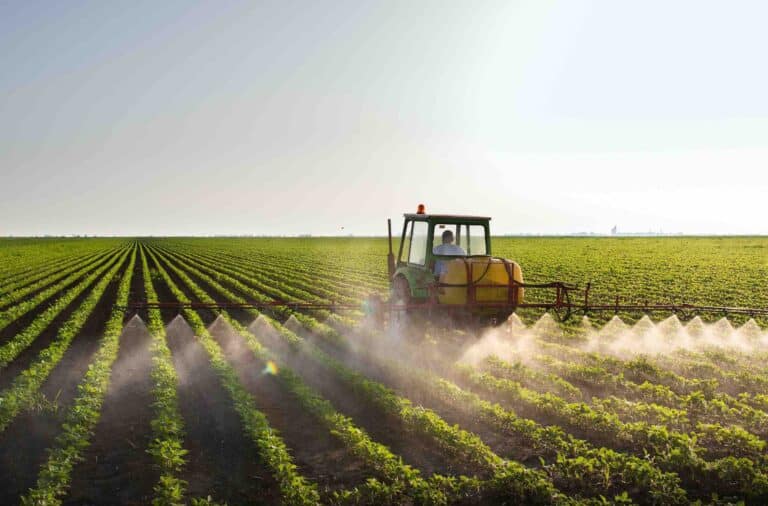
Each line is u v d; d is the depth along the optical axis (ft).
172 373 36.09
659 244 300.61
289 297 80.43
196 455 25.72
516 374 37.60
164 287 98.17
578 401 33.63
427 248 46.06
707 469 23.72
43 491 20.88
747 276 117.19
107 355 41.52
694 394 32.22
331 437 28.02
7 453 25.67
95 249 278.46
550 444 26.66
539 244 313.12
